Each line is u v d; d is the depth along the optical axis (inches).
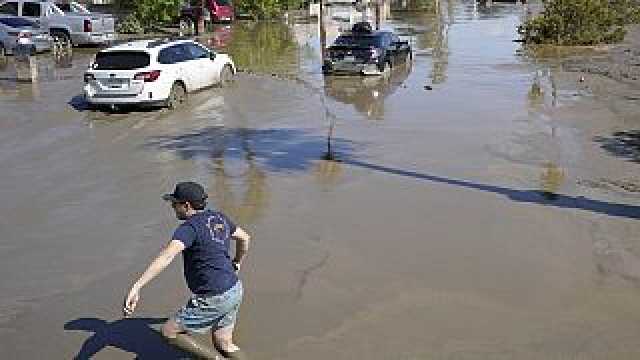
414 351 264.7
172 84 697.0
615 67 924.0
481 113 657.0
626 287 313.1
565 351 263.3
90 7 1630.2
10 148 557.6
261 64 984.9
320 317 291.0
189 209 235.1
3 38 1069.1
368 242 365.4
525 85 803.4
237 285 237.3
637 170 480.7
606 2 1222.9
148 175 486.0
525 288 312.8
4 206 431.2
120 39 1274.6
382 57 887.1
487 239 366.3
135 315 298.8
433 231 378.0
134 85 673.0
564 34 1165.7
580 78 843.4
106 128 623.5
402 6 1946.4
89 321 295.6
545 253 348.8
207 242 229.3
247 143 563.2
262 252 355.6
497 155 516.7
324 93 770.2
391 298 305.6
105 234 387.2
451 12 1865.2
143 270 342.3
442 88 793.6
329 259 346.3
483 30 1418.6
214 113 674.8
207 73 772.0
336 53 890.7
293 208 417.1
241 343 270.7
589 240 364.2
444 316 289.7
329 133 590.2
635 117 636.1
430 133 583.8
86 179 480.1
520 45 1175.0
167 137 589.0
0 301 314.3
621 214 399.9
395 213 405.1
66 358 268.2
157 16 1358.3
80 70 948.0
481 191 439.2
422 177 468.8
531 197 428.1
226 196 439.5
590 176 468.1
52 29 1174.3
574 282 318.0
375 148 541.3
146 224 399.9
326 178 471.2
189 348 249.6
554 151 526.3
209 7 1502.2
